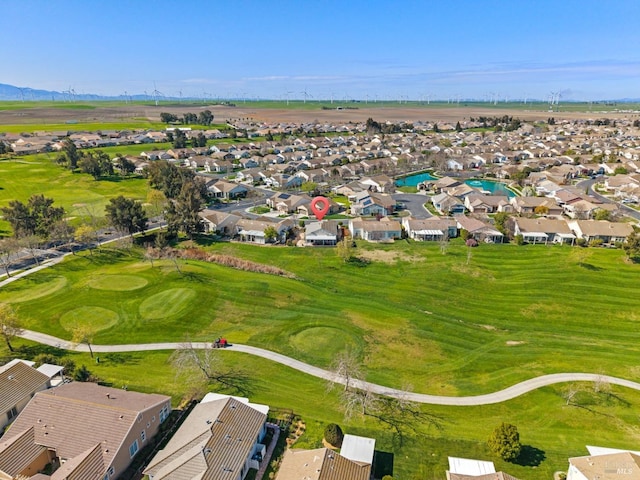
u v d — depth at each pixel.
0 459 34.47
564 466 37.47
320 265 83.75
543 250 86.75
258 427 39.62
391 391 47.97
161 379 49.72
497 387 48.88
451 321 63.75
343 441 38.66
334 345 56.94
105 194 134.12
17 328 54.56
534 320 64.50
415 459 38.19
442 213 116.88
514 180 156.12
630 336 60.19
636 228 90.12
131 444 37.69
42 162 171.38
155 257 87.19
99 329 60.16
